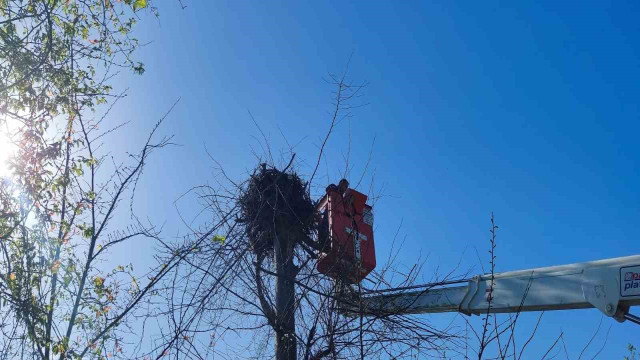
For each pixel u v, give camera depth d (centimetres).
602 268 1006
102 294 820
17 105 879
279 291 948
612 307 983
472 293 1081
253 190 1029
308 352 890
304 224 1030
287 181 1048
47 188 844
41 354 766
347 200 1064
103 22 950
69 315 805
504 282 1069
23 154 848
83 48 931
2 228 822
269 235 1009
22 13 921
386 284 972
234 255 953
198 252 896
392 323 930
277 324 916
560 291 1027
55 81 902
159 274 842
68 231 838
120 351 793
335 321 903
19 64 893
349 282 946
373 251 1059
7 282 795
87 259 829
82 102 899
